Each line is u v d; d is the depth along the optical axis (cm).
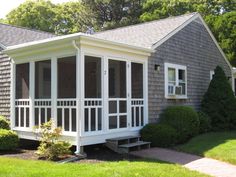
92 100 978
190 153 1009
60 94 1009
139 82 1194
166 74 1339
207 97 1548
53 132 935
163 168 765
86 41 949
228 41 2491
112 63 1070
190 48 1534
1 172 688
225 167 822
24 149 1109
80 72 944
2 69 1287
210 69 1709
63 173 682
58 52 1015
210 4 3216
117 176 664
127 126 1118
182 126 1204
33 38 1558
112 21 3619
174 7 3169
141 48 1158
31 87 1114
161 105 1298
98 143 1002
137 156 956
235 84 2036
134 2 3656
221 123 1513
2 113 1278
